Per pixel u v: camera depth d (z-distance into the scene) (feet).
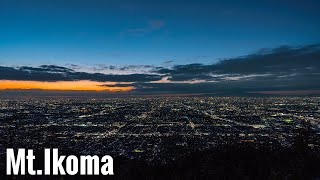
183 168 87.81
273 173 74.02
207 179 78.74
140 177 87.71
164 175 87.20
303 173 72.90
